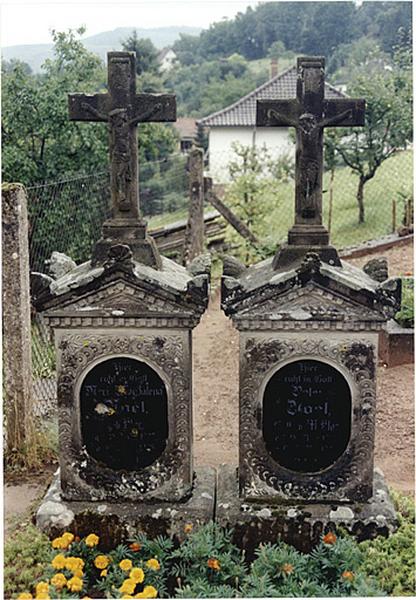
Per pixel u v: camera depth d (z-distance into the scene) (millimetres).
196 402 8508
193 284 5133
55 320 5234
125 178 5301
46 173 12406
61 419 5391
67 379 5336
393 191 18562
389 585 4828
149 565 4855
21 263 6496
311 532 5250
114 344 5273
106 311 5168
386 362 9023
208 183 13336
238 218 13820
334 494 5363
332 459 5359
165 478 5414
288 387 5285
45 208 11227
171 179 21234
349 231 16562
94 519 5312
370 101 16062
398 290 5055
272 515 5262
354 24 34812
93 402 5375
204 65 45562
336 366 5223
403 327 9172
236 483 5652
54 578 4562
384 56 23078
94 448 5430
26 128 12289
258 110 5266
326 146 16562
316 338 5195
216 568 4859
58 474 5930
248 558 5277
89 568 5078
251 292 5086
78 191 11727
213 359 9820
